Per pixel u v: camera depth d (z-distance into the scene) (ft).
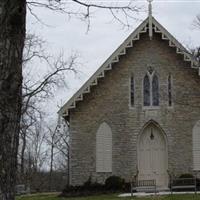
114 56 119.03
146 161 117.91
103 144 117.91
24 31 18.56
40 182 230.07
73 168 116.88
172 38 118.62
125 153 117.19
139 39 121.08
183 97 118.83
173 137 117.60
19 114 18.19
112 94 119.55
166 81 119.75
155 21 118.62
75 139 118.11
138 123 118.32
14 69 18.01
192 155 116.57
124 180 113.80
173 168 116.26
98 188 111.96
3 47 17.88
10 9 17.92
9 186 17.53
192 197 91.35
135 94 119.24
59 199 103.65
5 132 17.62
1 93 17.71
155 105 119.14
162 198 91.25
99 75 118.52
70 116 118.83
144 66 120.16
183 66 119.96
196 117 117.91
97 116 118.73
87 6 24.95
